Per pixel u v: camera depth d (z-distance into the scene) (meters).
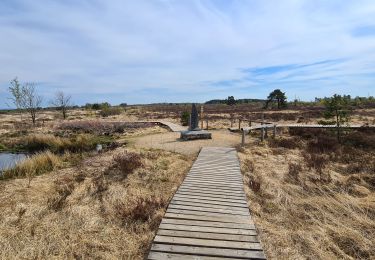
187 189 7.70
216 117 34.44
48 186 8.10
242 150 13.41
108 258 4.84
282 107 56.31
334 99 16.42
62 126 24.73
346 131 17.95
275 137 17.38
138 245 5.25
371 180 8.81
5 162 13.49
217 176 9.04
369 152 13.26
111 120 30.95
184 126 24.17
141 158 10.94
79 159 11.92
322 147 14.27
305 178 9.06
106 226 5.86
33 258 4.78
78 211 6.41
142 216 6.18
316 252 5.02
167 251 4.56
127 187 8.09
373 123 22.72
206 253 4.51
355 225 5.96
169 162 10.88
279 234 5.55
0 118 41.03
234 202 6.78
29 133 21.50
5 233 5.45
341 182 8.66
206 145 14.81
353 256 5.03
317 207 6.82
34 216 6.16
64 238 5.40
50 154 11.41
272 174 9.55
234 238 5.00
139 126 25.16
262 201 7.21
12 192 7.53
